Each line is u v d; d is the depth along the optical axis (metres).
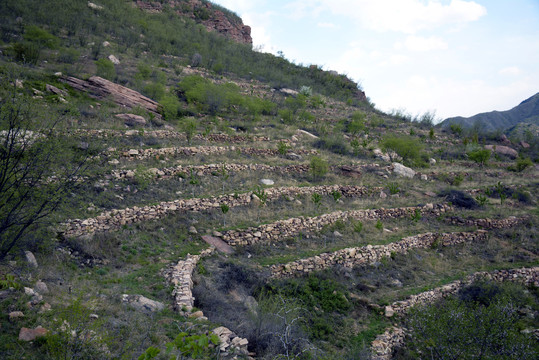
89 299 8.21
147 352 4.12
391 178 26.56
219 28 76.88
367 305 12.61
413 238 17.56
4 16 39.69
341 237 17.03
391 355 10.43
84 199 14.12
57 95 22.98
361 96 68.69
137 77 34.12
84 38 42.62
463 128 48.53
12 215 8.85
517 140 47.31
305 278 13.55
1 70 22.55
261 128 33.00
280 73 60.97
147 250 12.42
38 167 9.48
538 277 15.92
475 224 20.17
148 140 22.28
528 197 24.95
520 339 9.17
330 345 10.17
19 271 8.40
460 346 8.91
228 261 13.13
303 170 24.48
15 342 5.77
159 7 69.44
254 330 8.62
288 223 16.44
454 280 14.91
